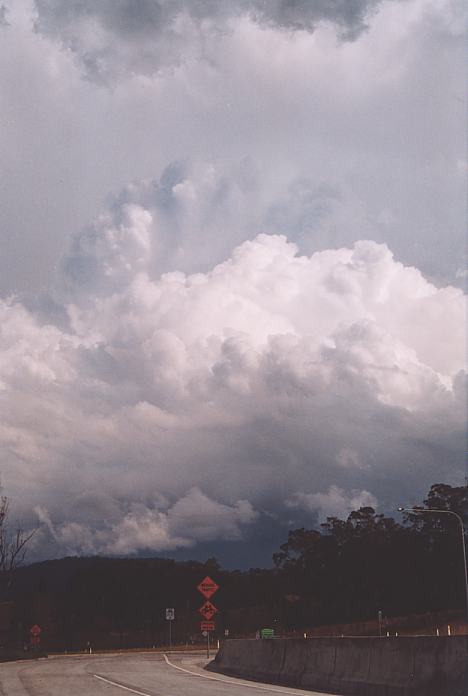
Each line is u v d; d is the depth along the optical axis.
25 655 63.97
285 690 22.05
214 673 33.28
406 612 105.06
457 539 100.56
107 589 132.62
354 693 20.02
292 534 119.44
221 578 138.62
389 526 111.31
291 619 119.06
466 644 16.41
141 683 25.75
